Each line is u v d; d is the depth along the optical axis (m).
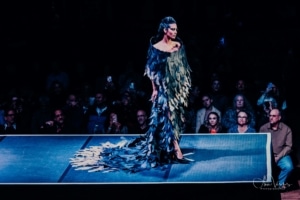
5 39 16.59
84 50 16.50
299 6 17.55
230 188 6.80
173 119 7.34
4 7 17.09
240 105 10.45
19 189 6.98
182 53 7.25
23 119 11.16
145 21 17.62
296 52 16.22
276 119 9.48
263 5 17.56
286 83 14.53
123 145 7.98
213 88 11.88
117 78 15.49
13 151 7.92
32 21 17.20
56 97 12.13
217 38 16.78
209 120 9.87
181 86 7.27
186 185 6.82
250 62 16.27
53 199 6.96
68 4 17.58
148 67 7.23
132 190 6.86
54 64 13.93
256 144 7.86
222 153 7.63
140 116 10.03
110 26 17.14
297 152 11.20
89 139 8.26
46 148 7.99
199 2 17.81
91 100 11.98
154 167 7.29
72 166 7.43
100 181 6.98
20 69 15.72
